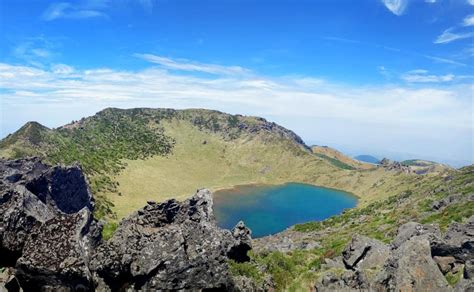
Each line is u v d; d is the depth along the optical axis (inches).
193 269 989.2
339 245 2910.9
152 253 992.9
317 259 2188.7
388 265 1416.1
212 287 994.1
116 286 959.0
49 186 2012.8
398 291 1291.8
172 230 1043.9
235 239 1531.7
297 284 1616.6
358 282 1460.4
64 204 2144.4
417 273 1301.7
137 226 1258.0
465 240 1455.5
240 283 1289.4
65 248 933.2
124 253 982.4
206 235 1055.6
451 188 4507.9
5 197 1021.8
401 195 5994.1
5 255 966.4
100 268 940.6
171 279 971.3
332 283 1520.7
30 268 892.6
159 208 1381.6
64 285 903.1
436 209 3508.9
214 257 1017.5
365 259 1822.1
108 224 2150.6
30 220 990.4
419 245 1374.3
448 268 1461.6
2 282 915.4
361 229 3863.2
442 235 1852.9
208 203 1485.0
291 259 2151.8
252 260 1622.8
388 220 3838.6
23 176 2277.3
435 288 1251.8
